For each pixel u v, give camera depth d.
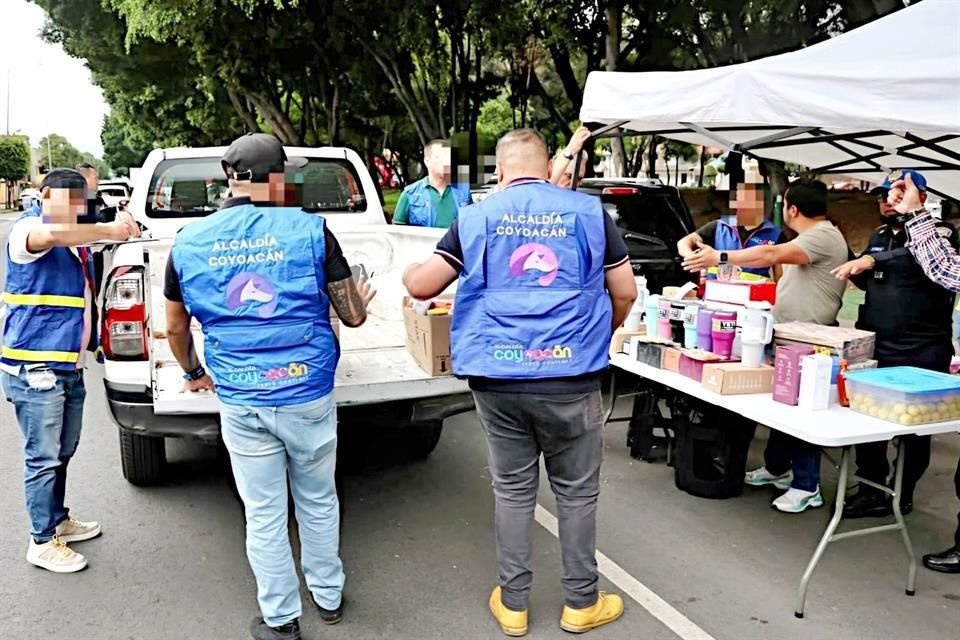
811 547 3.96
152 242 4.02
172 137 34.47
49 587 3.50
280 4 13.08
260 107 20.56
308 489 3.08
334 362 2.97
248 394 2.80
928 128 3.22
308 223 2.86
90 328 3.69
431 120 16.98
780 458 4.69
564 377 2.92
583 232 2.93
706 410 4.50
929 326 3.97
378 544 3.95
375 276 5.51
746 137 5.42
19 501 4.47
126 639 3.10
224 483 4.70
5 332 3.46
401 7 14.52
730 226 5.24
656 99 4.57
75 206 3.27
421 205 6.29
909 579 3.50
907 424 3.18
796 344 3.75
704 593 3.49
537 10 12.64
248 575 3.62
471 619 3.27
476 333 2.94
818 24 11.17
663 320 4.38
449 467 5.03
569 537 3.15
